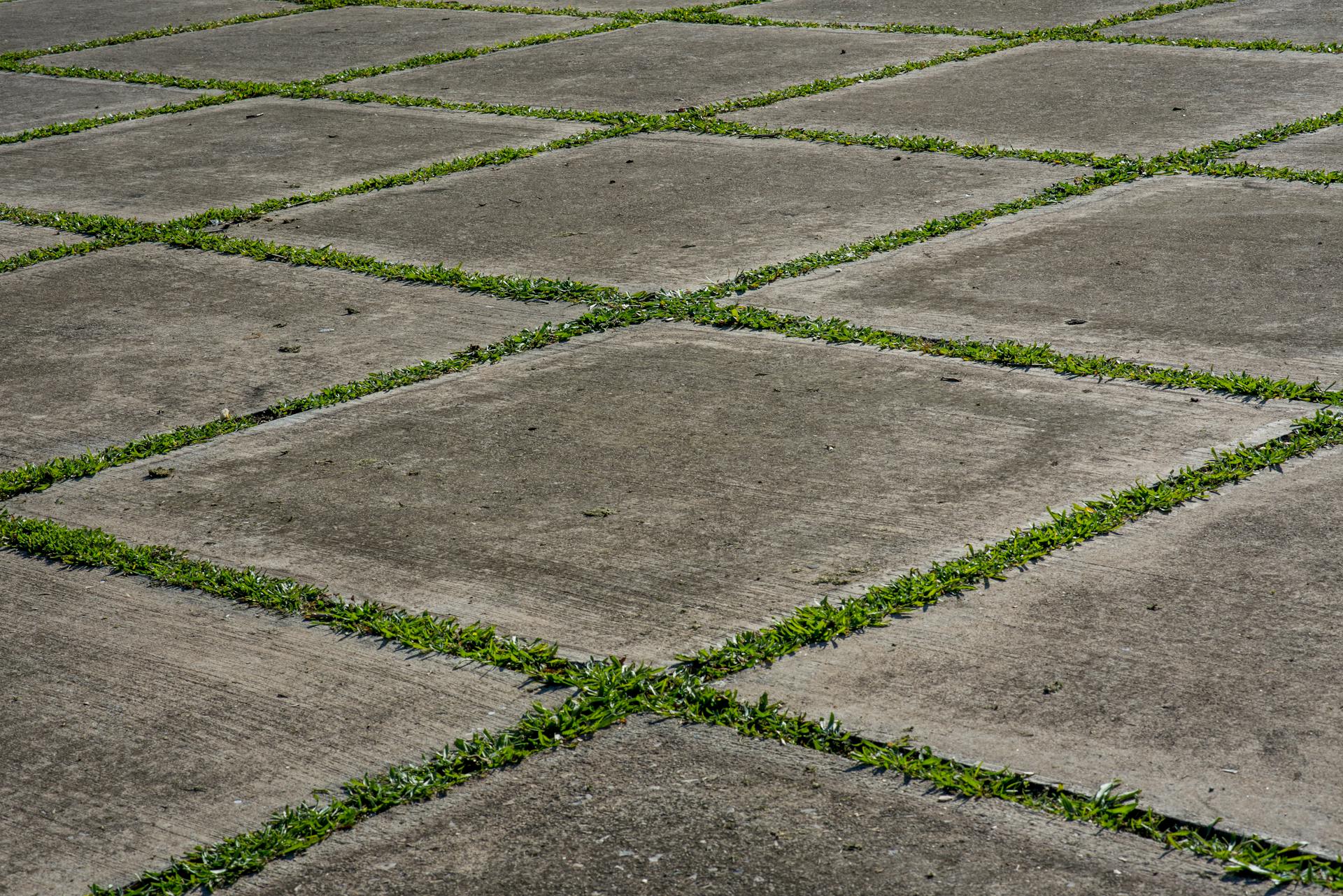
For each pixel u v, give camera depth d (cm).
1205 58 1180
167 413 601
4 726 391
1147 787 342
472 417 576
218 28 1595
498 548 471
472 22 1545
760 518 480
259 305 727
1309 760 347
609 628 422
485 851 335
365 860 335
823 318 659
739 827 338
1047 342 618
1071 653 396
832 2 1562
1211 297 659
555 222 836
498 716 385
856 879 319
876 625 415
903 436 537
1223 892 310
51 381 641
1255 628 402
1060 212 804
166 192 950
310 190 938
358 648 421
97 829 349
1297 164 869
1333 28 1270
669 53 1320
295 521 498
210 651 423
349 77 1288
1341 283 665
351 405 596
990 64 1210
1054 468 505
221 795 359
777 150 970
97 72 1374
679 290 707
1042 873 318
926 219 805
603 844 335
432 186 930
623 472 520
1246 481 488
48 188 979
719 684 393
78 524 506
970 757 356
